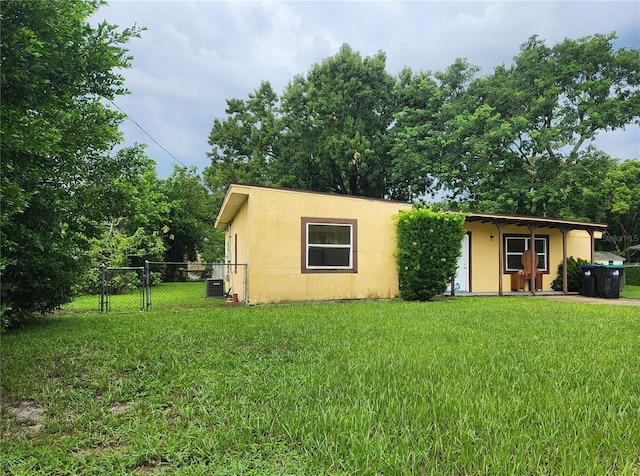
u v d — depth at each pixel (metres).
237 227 13.50
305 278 10.68
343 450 2.26
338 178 26.91
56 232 5.74
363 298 11.28
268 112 26.66
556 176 19.56
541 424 2.57
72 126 4.32
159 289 16.59
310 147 24.75
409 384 3.36
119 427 2.68
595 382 3.49
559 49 20.58
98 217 6.39
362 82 23.91
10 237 4.96
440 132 22.17
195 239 25.03
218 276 20.31
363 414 2.70
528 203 20.08
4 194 2.89
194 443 2.40
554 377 3.63
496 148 20.48
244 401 3.08
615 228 32.78
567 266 14.61
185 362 4.25
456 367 3.92
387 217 11.69
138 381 3.67
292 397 3.12
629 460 2.16
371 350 4.68
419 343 5.09
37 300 6.43
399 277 11.50
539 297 12.40
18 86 3.33
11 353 4.66
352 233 11.24
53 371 3.99
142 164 6.61
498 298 11.72
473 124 20.25
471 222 13.87
